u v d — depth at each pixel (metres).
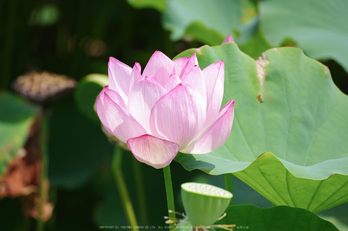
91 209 5.57
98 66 6.11
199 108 2.42
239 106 2.67
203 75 2.47
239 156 2.62
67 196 5.69
